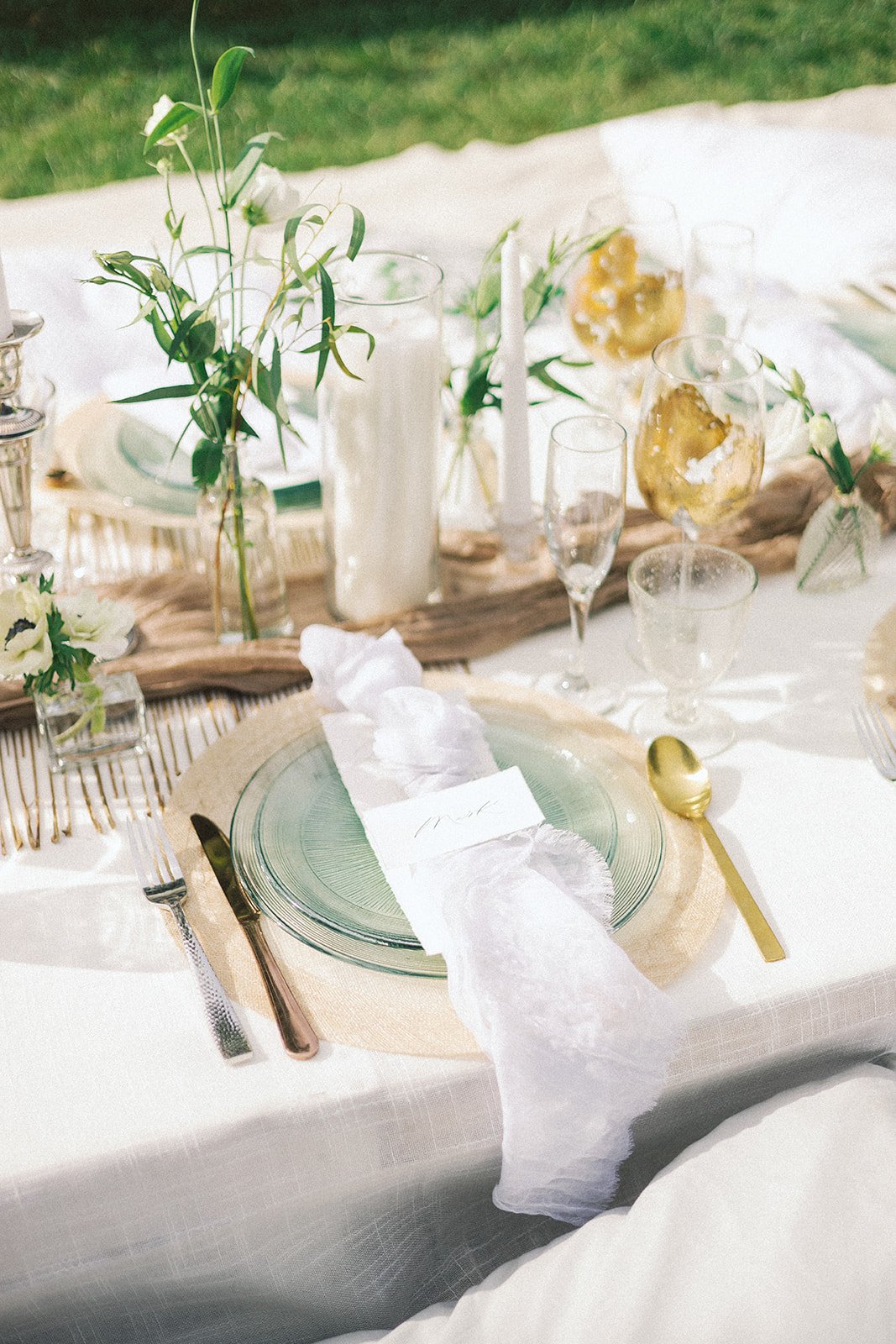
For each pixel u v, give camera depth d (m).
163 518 1.35
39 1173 0.77
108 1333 0.86
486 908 0.85
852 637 1.23
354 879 0.94
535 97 5.23
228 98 0.98
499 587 1.27
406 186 2.65
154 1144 0.78
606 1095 0.80
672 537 1.33
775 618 1.26
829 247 2.15
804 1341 0.74
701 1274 0.78
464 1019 0.82
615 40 5.69
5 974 0.89
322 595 1.30
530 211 2.53
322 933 0.89
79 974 0.89
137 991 0.88
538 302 1.28
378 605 1.25
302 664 1.17
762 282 1.83
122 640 1.02
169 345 1.03
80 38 5.78
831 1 5.91
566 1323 0.78
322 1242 0.86
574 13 5.99
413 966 0.87
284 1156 0.80
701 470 1.08
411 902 0.89
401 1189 0.85
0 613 0.98
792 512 1.35
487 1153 0.84
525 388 1.24
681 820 1.00
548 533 1.08
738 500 1.11
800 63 5.36
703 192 2.33
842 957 0.89
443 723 1.00
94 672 1.05
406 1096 0.81
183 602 1.27
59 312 1.76
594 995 0.81
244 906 0.92
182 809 1.01
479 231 2.46
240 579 1.17
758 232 2.26
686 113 2.73
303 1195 0.82
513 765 1.03
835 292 1.71
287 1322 0.91
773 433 1.36
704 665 1.02
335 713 1.08
